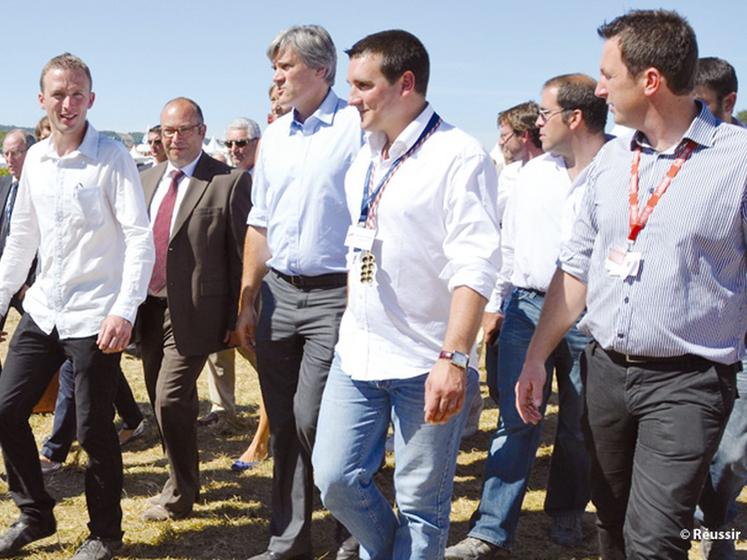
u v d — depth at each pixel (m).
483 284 2.73
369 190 2.96
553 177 3.92
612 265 2.62
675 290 2.52
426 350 2.91
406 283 2.88
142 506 4.48
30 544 3.97
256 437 5.21
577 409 4.03
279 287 3.65
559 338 2.95
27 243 3.83
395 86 2.84
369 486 3.10
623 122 2.62
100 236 3.58
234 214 4.17
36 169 3.63
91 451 3.66
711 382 2.54
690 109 2.56
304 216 3.53
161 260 4.28
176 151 4.25
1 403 3.62
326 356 3.51
